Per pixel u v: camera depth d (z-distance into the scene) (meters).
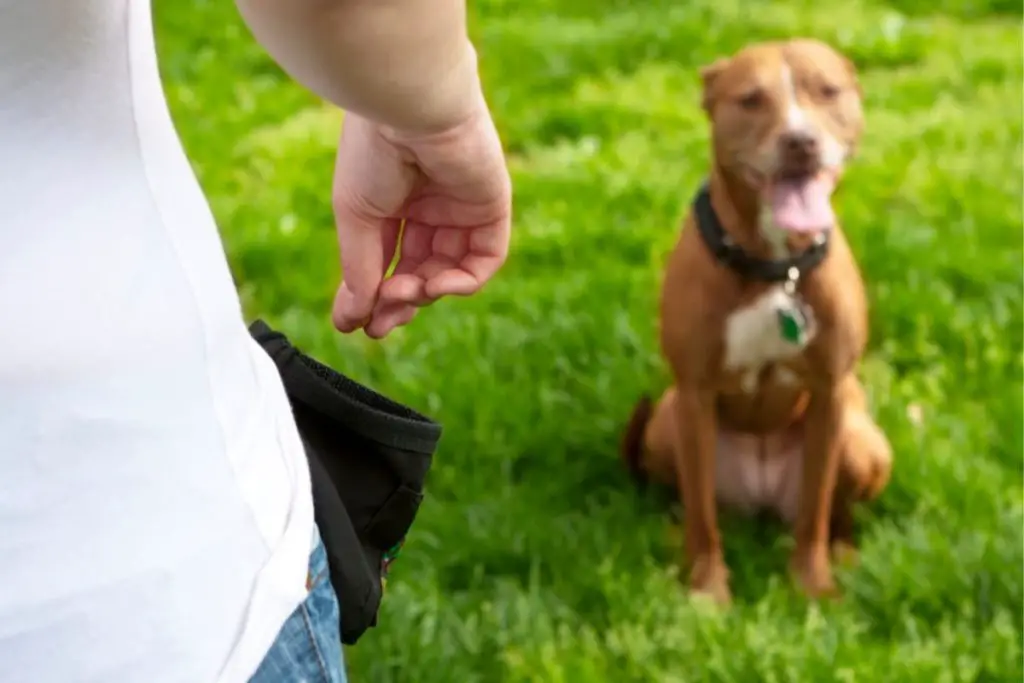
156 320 1.05
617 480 3.63
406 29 0.96
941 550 3.11
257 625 1.13
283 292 4.59
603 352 4.13
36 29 0.96
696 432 3.17
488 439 3.69
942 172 5.29
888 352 4.07
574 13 7.91
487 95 6.43
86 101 1.00
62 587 1.01
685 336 3.07
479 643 2.95
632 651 2.87
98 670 1.03
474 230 1.42
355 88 0.99
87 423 1.01
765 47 3.11
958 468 3.40
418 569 3.20
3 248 0.98
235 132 6.11
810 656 2.80
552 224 4.93
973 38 7.20
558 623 3.04
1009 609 3.00
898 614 3.00
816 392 3.12
